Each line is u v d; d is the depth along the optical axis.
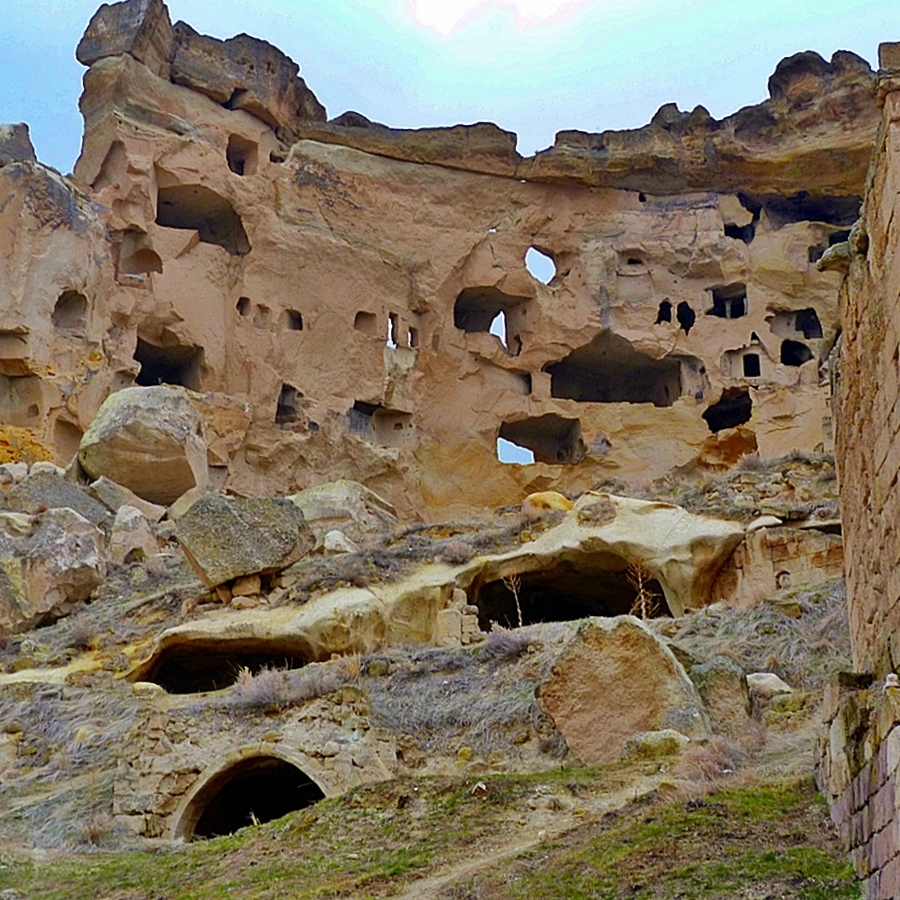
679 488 34.84
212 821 17.70
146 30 52.91
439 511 53.88
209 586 25.98
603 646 17.42
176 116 53.22
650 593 26.64
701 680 17.73
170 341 49.97
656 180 60.00
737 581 26.72
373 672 21.56
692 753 15.13
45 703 22.34
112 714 21.58
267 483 50.09
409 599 25.19
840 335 12.40
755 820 11.77
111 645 25.45
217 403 47.84
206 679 25.05
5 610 27.31
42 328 43.75
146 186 50.72
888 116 9.84
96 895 13.30
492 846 12.94
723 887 10.40
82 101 53.06
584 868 11.44
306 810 14.88
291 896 12.05
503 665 21.25
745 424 54.81
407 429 55.16
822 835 10.98
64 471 35.97
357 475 52.16
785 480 31.61
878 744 9.40
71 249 45.22
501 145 59.00
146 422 36.22
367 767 16.58
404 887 12.06
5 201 44.41
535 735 18.19
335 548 28.22
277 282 53.28
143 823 16.86
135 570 30.05
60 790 18.77
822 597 23.73
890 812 8.84
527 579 27.95
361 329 55.03
